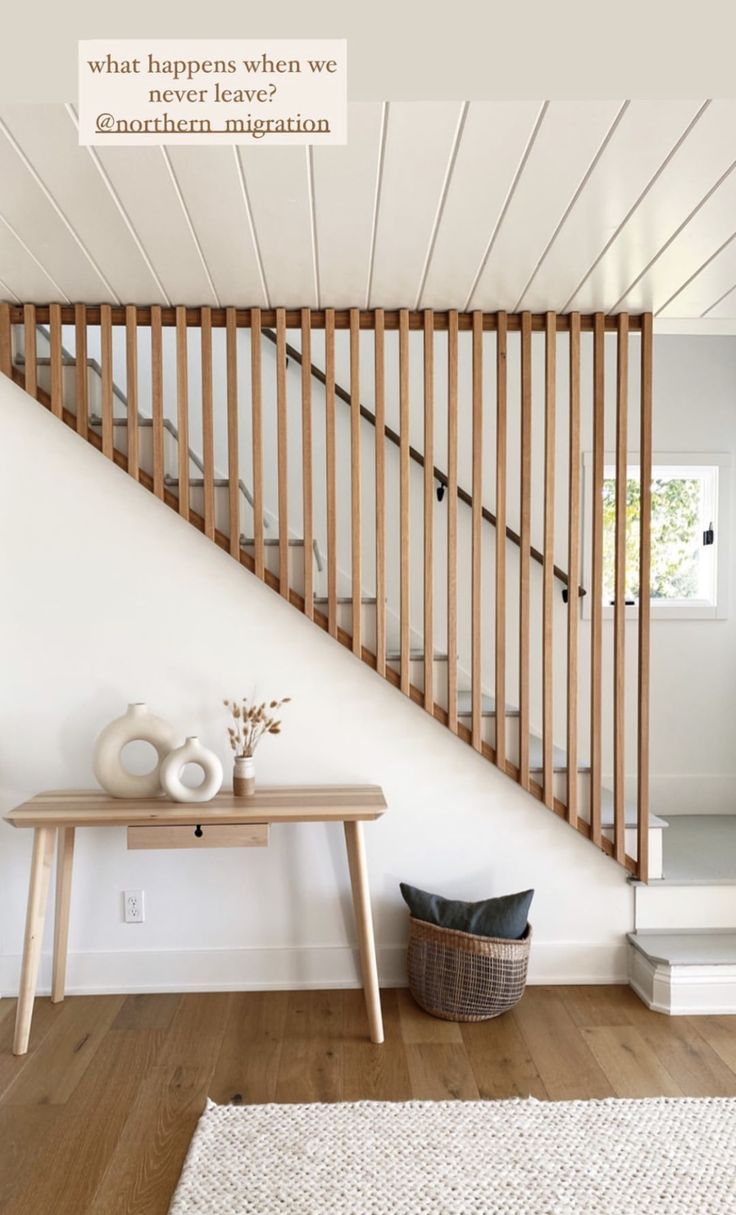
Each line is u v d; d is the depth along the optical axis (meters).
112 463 3.01
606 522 4.35
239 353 3.90
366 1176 2.02
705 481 4.43
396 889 3.11
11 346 2.94
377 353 2.98
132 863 3.06
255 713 2.96
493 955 2.77
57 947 2.97
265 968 3.09
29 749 3.04
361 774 3.09
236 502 2.98
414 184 2.03
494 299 2.88
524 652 3.06
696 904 3.12
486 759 3.06
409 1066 2.53
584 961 3.12
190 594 3.04
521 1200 1.95
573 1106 2.32
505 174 1.97
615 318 3.05
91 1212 1.92
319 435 3.96
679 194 2.07
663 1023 2.81
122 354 3.78
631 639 4.34
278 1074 2.48
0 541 3.01
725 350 4.34
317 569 3.79
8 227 2.28
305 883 3.09
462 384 4.16
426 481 3.00
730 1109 2.31
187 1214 1.89
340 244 2.39
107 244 2.40
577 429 3.04
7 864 3.04
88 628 3.04
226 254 2.47
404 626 3.02
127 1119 2.26
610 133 1.79
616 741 3.09
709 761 4.39
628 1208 1.92
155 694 3.05
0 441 2.99
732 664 4.39
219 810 2.68
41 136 1.80
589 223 2.24
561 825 3.11
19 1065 2.53
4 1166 2.06
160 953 3.06
